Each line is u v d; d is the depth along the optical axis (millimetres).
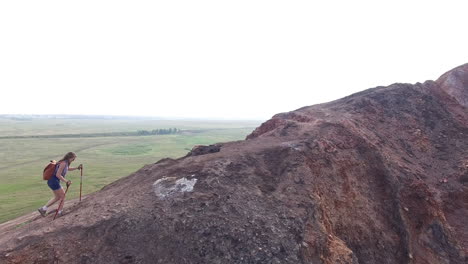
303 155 14148
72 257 8992
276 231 10109
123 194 12461
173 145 95188
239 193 11609
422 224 14750
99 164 62219
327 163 14484
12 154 73812
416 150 20531
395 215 14297
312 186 12539
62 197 12242
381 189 15297
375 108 23109
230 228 9992
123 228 9875
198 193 11461
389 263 12594
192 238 9633
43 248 9250
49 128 161375
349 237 12656
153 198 11430
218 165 13398
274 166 13688
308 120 20906
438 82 28391
